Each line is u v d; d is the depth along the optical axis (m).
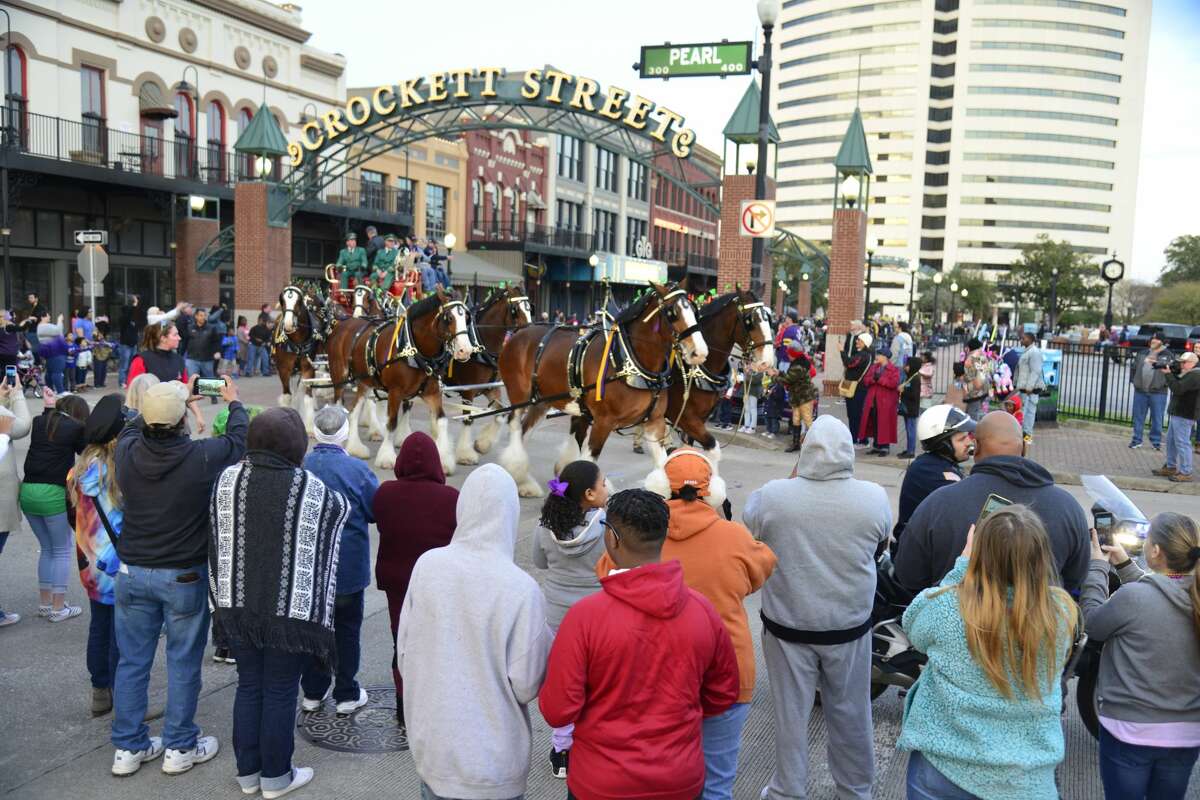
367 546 5.51
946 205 151.62
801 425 15.92
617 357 10.16
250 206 27.08
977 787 3.16
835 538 4.26
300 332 15.99
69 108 28.66
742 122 21.53
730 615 3.95
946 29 149.75
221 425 5.99
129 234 31.47
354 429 14.11
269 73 36.28
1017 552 3.06
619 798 3.06
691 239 68.69
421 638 3.38
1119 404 23.62
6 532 6.84
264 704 4.64
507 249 44.66
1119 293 103.88
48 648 6.62
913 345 27.66
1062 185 150.75
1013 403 15.62
